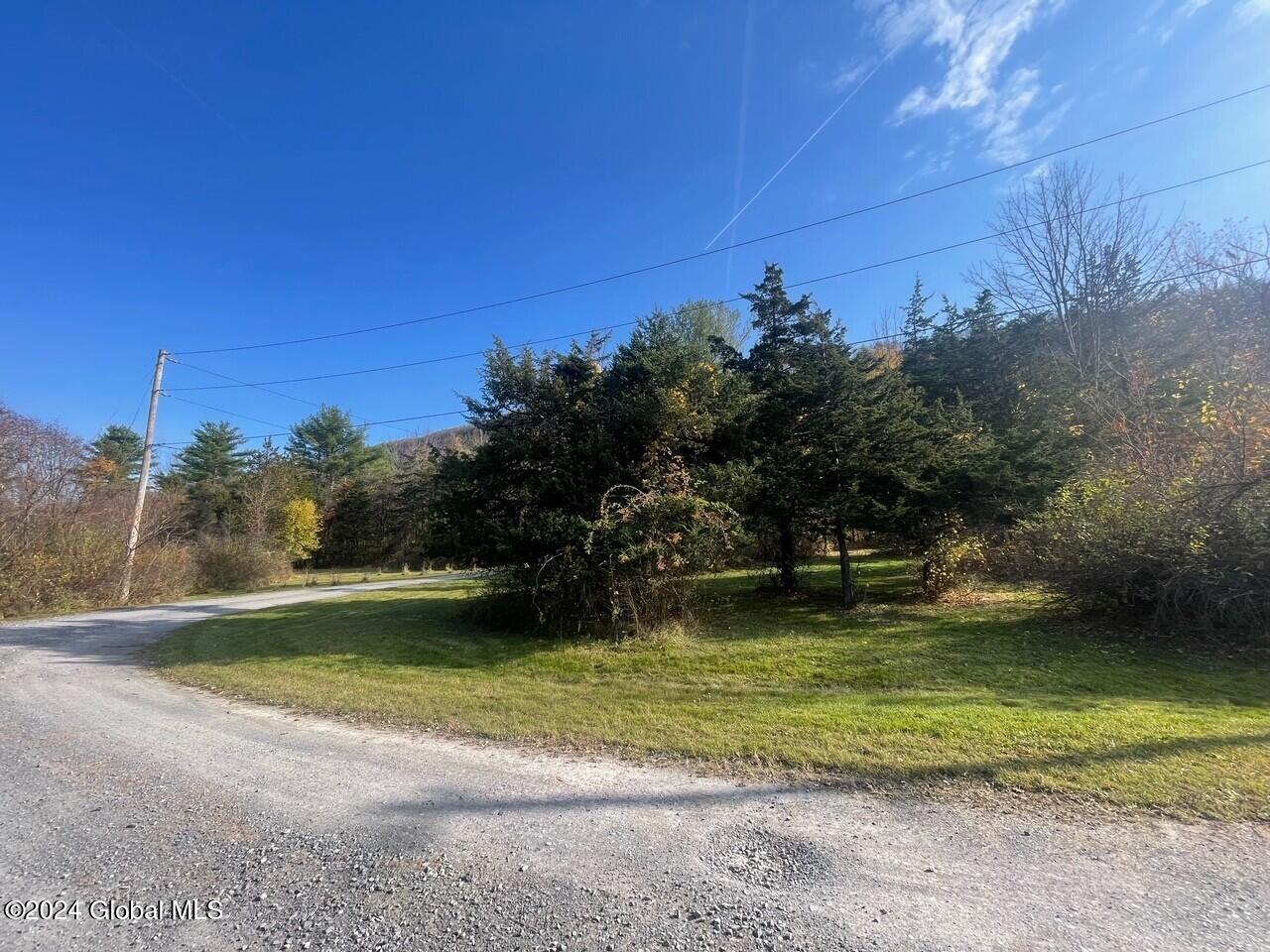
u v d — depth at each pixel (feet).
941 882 9.64
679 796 13.29
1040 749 15.30
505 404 40.19
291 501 136.15
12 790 14.24
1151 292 61.87
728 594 47.55
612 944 8.32
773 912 8.95
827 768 14.67
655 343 40.22
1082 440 43.19
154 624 49.08
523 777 14.64
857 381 40.88
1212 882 9.48
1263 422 27.37
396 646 34.68
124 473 138.31
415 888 9.84
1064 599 32.24
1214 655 25.40
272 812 12.82
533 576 34.73
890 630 32.73
